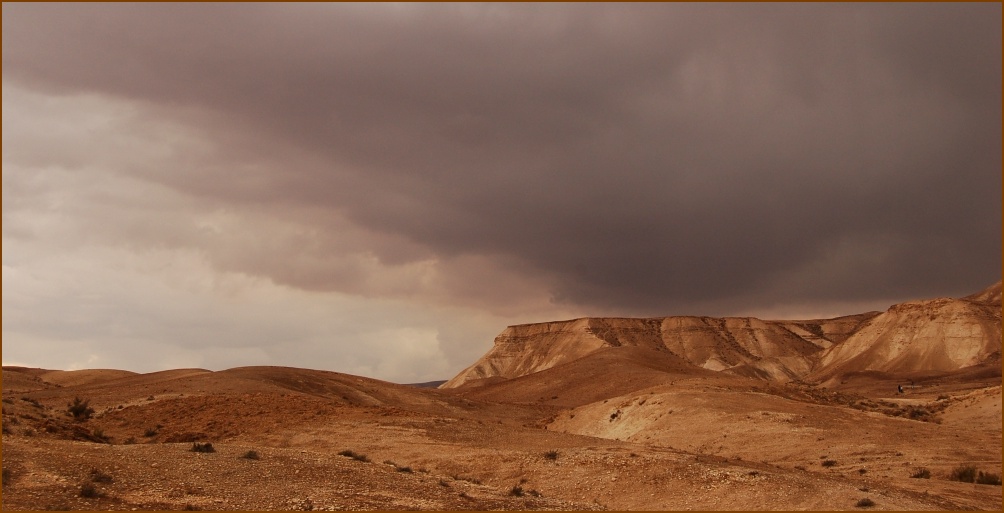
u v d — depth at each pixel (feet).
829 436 190.49
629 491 107.55
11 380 311.06
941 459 163.63
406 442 152.56
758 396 249.55
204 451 101.71
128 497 75.41
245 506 76.79
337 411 187.01
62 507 68.64
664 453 131.03
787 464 169.68
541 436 165.48
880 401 375.25
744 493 101.50
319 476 93.66
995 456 166.50
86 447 94.68
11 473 77.00
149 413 197.88
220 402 202.80
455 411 331.98
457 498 91.09
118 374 450.71
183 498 77.56
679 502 101.09
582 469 119.14
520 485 115.75
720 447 192.34
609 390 412.36
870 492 104.73
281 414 184.44
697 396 245.04
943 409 302.86
